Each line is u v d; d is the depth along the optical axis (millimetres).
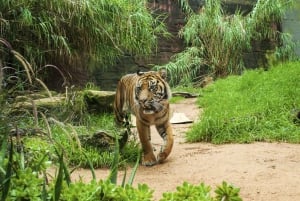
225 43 20906
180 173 6535
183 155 7797
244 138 8891
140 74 7246
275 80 12914
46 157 3416
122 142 7320
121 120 8266
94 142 7223
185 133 9984
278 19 23000
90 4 12469
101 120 9961
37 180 2836
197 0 23578
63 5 12070
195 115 12719
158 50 21438
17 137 3168
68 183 2959
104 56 14383
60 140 6445
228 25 21438
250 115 10031
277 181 5902
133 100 7312
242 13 22984
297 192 5379
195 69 21047
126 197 2748
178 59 20703
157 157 7363
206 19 21000
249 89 13453
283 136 8938
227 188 2969
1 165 2816
